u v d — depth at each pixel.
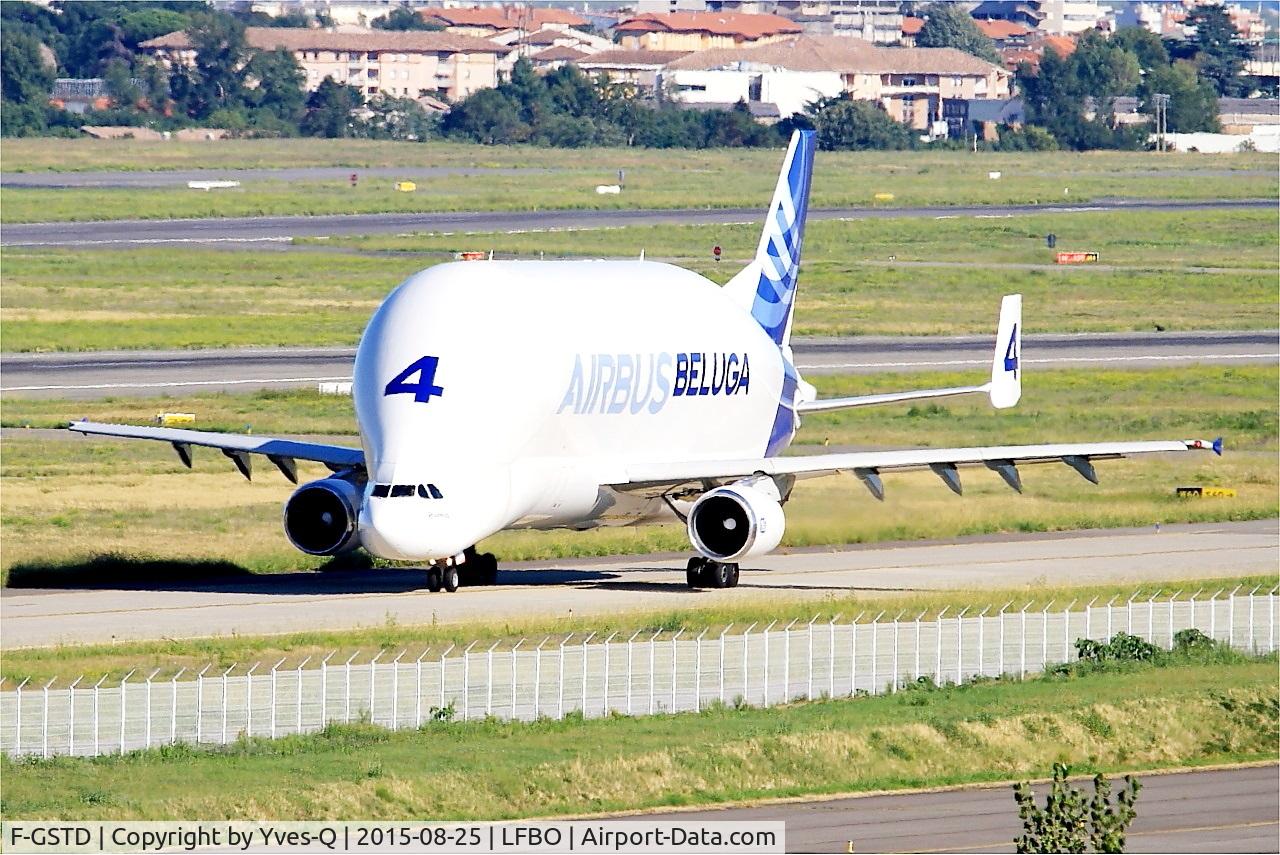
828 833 159.25
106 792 160.62
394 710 187.00
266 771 166.88
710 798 169.38
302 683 190.12
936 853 153.62
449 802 163.12
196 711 184.75
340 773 166.25
